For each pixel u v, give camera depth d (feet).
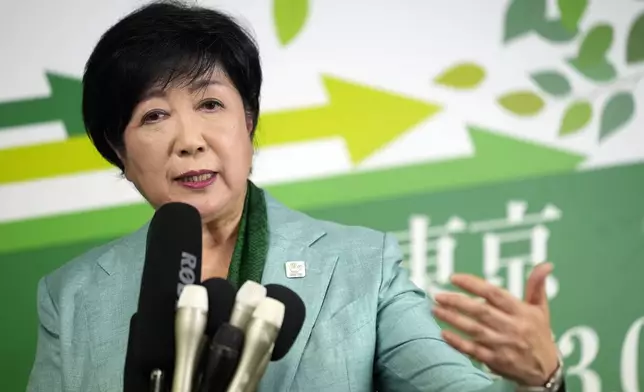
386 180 13.12
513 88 13.20
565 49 13.26
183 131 7.54
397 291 7.69
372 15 13.16
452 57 13.20
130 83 7.60
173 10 7.81
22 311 12.92
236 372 5.34
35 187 12.96
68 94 13.03
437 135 13.15
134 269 8.06
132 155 7.79
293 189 13.05
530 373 5.54
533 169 13.20
